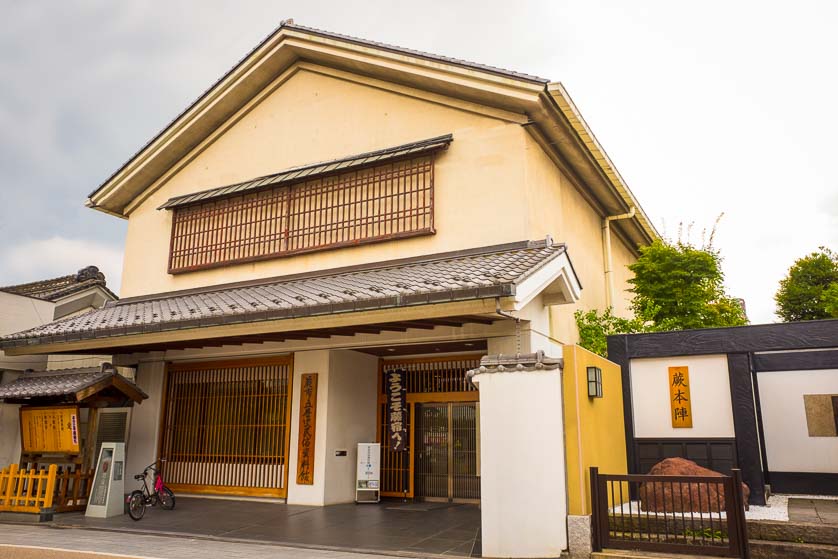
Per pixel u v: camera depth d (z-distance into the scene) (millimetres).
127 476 13023
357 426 12016
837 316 23156
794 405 10133
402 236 10805
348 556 7074
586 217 13953
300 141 12977
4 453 12211
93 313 13055
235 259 12672
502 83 10125
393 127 11859
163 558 6781
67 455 11000
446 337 10180
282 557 6934
